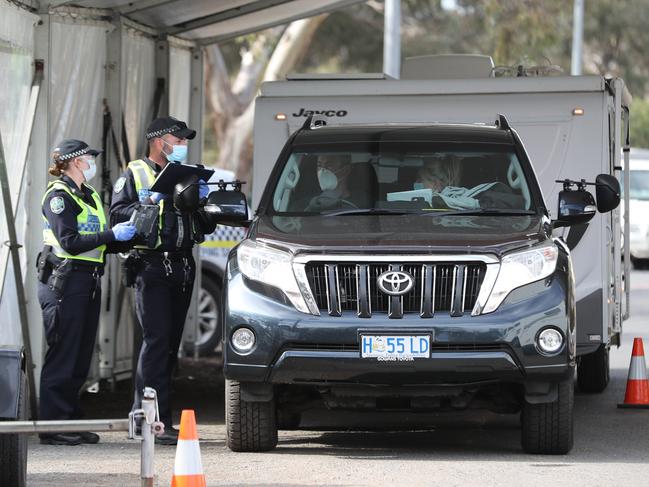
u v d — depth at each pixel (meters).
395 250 27.72
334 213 30.91
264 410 29.11
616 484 26.03
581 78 36.78
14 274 32.97
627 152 43.28
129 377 42.44
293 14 48.28
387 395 28.12
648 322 63.84
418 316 27.53
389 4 69.62
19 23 33.06
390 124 33.81
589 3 150.50
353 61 131.88
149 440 21.59
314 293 27.84
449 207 30.95
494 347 27.42
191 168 30.64
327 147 32.50
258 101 38.16
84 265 31.14
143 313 31.53
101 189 39.19
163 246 31.23
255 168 38.12
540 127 36.84
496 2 95.00
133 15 40.59
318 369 27.61
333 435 32.62
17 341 33.44
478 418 35.66
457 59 42.75
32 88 34.22
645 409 37.88
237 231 52.28
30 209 34.22
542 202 31.11
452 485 25.84
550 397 28.28
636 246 90.88
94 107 38.91
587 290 35.66
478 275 27.77
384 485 25.89
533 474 27.02
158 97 43.62
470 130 33.06
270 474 27.03
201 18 43.97
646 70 162.88
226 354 28.16
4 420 22.88
